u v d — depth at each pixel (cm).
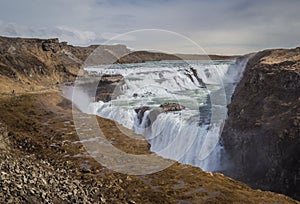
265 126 2720
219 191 1570
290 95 3134
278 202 1488
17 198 1020
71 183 1433
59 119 3078
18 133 2511
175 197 1476
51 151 2133
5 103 3688
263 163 2559
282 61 4406
